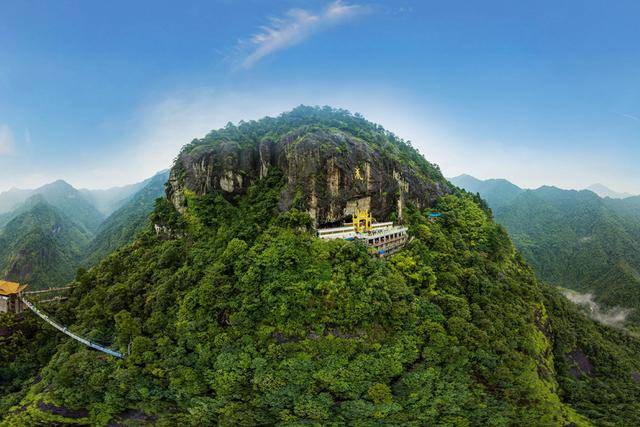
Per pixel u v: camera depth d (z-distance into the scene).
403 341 55.06
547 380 64.44
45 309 73.56
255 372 51.16
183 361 54.06
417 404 52.19
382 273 62.59
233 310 57.53
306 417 51.59
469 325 59.00
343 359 51.91
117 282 73.19
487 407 55.50
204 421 53.19
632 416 63.59
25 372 64.25
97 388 54.16
